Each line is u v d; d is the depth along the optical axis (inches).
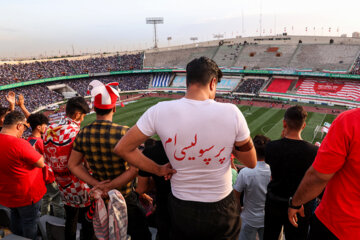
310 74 2999.5
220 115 88.8
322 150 82.7
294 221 127.6
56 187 242.2
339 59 3225.9
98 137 133.3
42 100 2822.3
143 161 97.6
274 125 1913.1
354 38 3572.8
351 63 3102.9
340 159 78.9
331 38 3700.8
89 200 167.0
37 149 216.7
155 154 124.4
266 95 2972.4
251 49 3944.4
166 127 90.5
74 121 167.8
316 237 98.1
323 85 2903.5
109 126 134.4
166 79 3855.8
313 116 2129.7
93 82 140.6
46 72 3272.6
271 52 3747.5
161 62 4220.0
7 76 2824.8
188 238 97.4
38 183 184.9
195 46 4522.6
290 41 3939.5
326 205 92.9
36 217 189.0
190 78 94.5
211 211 93.1
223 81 3469.5
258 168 184.4
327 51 3408.0
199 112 89.0
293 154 136.3
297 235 143.9
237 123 90.4
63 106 2770.7
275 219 148.9
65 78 3334.2
